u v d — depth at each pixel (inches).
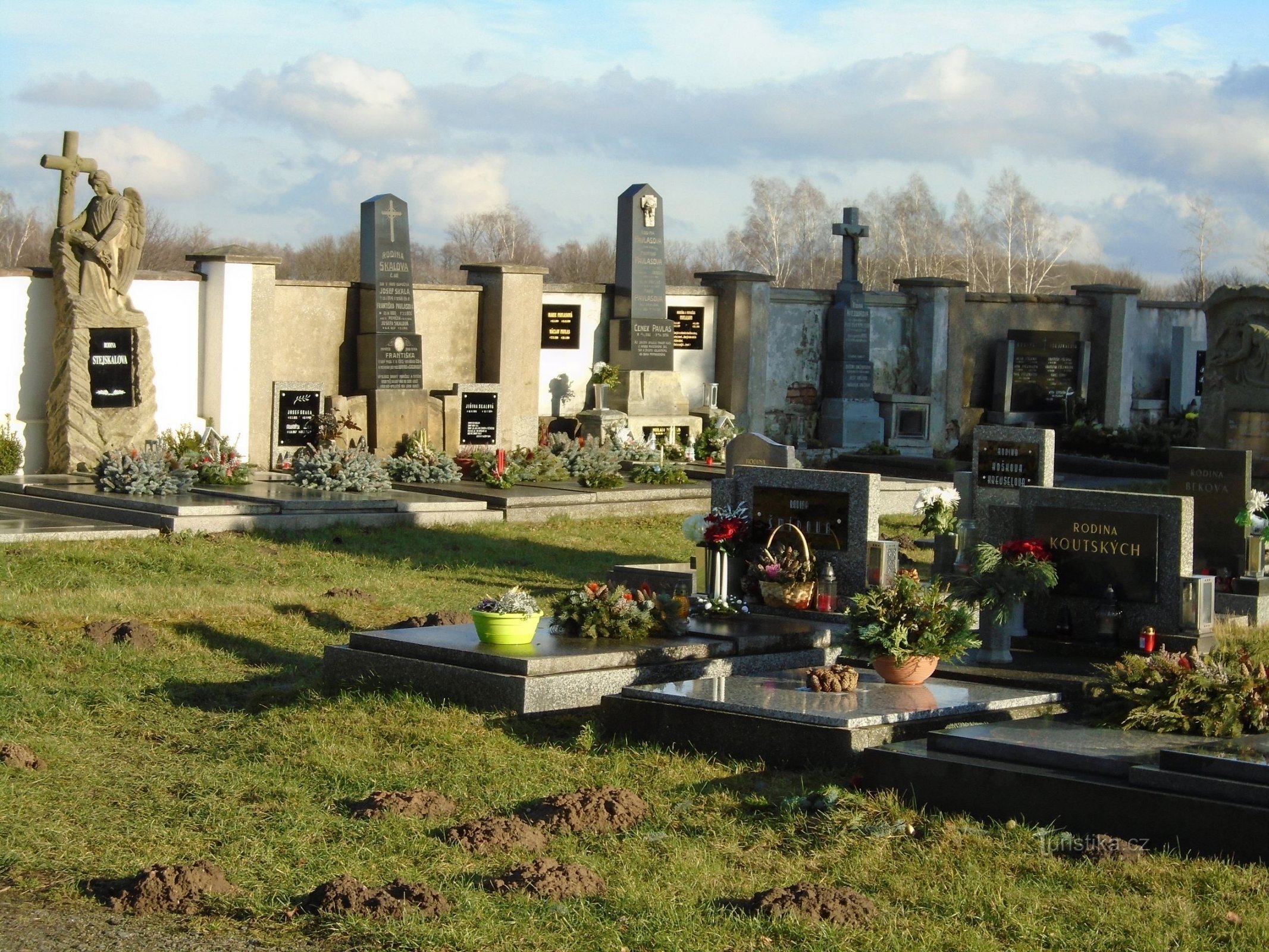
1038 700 395.2
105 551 628.1
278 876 263.9
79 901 251.1
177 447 839.7
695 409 1138.0
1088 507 470.6
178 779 330.6
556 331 1080.2
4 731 366.9
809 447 1241.4
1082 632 470.9
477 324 1041.5
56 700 402.0
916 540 785.6
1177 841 294.8
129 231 830.5
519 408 1040.2
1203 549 577.6
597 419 1037.2
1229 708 334.6
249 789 322.7
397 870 269.4
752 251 3363.7
